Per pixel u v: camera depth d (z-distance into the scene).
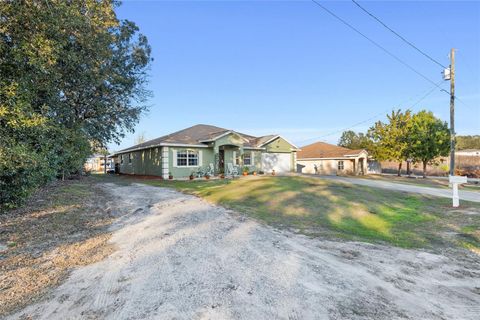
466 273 3.89
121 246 5.00
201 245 4.94
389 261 4.25
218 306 2.90
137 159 26.00
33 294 3.29
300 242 5.12
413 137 25.61
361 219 7.42
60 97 10.78
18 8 5.60
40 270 3.97
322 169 34.69
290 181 14.92
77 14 7.23
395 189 14.25
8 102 5.55
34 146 6.85
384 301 3.02
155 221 6.80
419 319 2.69
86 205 8.65
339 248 4.82
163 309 2.87
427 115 26.06
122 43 16.33
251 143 24.75
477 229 6.43
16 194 6.32
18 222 6.40
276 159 26.39
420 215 8.00
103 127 16.39
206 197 10.55
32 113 6.19
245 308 2.86
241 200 9.73
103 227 6.32
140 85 17.88
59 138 8.90
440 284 3.50
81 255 4.56
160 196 10.87
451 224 6.97
